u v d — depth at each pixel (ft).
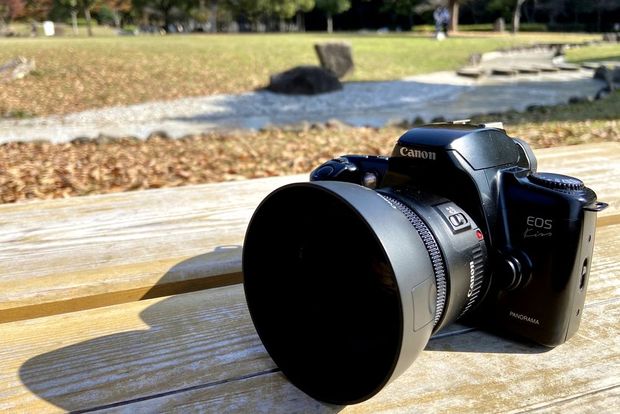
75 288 1.00
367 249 0.70
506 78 11.76
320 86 9.27
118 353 0.82
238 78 10.59
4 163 4.15
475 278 0.75
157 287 1.04
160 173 3.71
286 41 18.13
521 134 4.49
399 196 0.76
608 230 1.24
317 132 5.38
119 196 1.54
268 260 0.75
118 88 9.29
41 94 8.71
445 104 8.19
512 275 0.78
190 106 8.07
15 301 0.97
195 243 1.19
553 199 0.76
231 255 1.12
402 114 7.26
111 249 1.16
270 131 5.51
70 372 0.77
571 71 12.96
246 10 35.24
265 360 0.80
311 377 0.69
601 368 0.77
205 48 14.34
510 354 0.80
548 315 0.78
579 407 0.70
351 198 0.61
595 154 1.87
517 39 23.30
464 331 0.86
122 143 5.06
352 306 0.70
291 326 0.74
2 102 8.00
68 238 1.23
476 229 0.77
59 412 0.70
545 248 0.77
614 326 0.86
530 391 0.73
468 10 38.70
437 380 0.75
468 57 15.35
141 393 0.73
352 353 0.68
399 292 0.57
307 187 0.63
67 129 6.49
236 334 0.86
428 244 0.68
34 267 1.08
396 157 0.84
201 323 0.89
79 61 11.44
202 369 0.78
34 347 0.83
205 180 3.45
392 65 13.37
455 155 0.77
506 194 0.80
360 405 0.71
